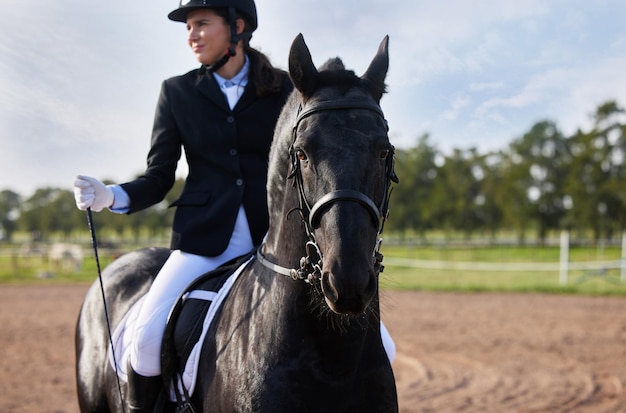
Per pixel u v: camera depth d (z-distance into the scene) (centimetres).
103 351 355
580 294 1648
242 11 323
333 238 211
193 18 323
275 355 242
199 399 280
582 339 1034
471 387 761
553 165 4884
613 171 4441
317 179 221
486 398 716
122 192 318
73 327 1195
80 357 374
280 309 246
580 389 750
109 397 336
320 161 221
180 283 311
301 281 240
